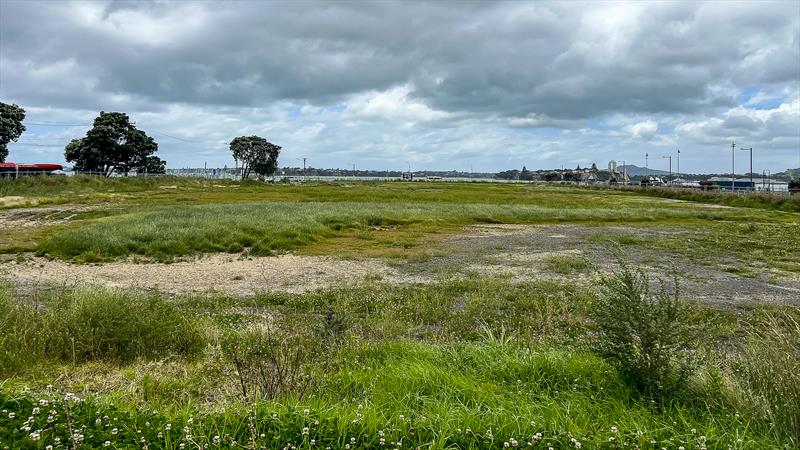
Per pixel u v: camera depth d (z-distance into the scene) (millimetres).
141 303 7355
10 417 3838
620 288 5117
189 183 58844
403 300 10352
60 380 5500
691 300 10641
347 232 23547
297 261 16047
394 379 5234
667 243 20297
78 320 6664
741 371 4980
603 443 3740
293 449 3559
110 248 16516
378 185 80875
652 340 4824
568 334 7895
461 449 3709
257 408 4168
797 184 64062
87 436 3594
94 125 74688
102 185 46906
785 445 3705
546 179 153625
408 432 3902
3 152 61156
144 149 79188
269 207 30859
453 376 5234
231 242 18484
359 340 7016
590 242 20859
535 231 25141
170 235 18281
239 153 105562
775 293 11547
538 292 11133
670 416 4277
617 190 79562
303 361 6051
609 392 4844
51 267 14555
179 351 6734
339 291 11406
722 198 49094
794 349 5043
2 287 9492
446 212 31938
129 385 5363
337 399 4898
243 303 10273
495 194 61031
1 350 5906
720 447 3748
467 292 11375
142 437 3656
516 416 4203
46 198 34344
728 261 16156
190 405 4438
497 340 6832
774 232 24641
